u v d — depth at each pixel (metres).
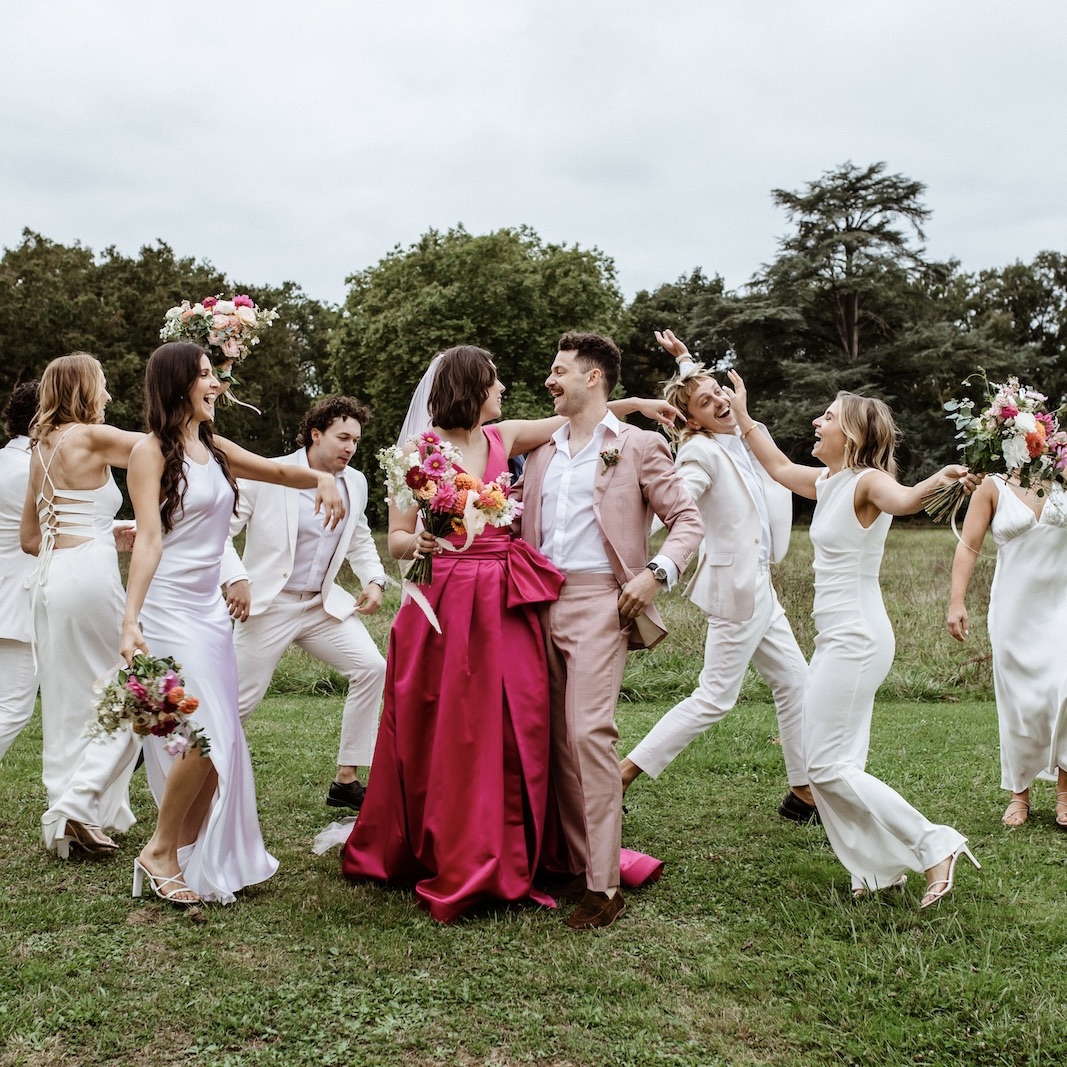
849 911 3.71
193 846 3.93
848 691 3.91
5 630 4.82
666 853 4.45
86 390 4.48
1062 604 4.99
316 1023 2.90
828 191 54.47
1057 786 5.00
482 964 3.29
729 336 53.28
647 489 3.99
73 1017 2.89
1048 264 67.50
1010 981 3.12
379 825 4.04
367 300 39.28
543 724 3.92
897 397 51.94
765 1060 2.75
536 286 37.22
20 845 4.39
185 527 3.83
